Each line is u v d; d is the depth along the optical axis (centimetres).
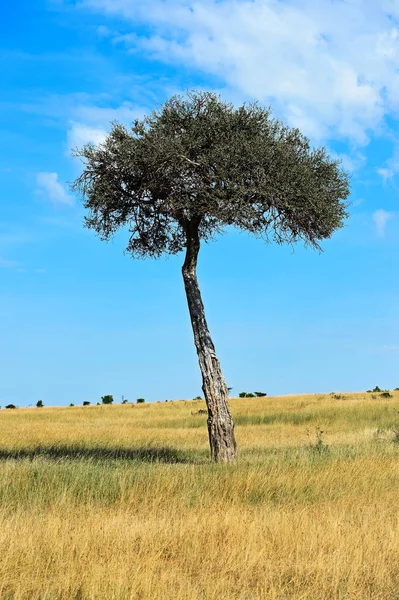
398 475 1354
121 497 1099
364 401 4112
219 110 1823
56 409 5256
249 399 5159
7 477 1205
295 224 1877
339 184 1955
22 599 622
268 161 1772
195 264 1861
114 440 2400
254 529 855
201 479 1240
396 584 683
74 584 643
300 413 3556
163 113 1845
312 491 1192
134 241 2041
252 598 625
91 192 1870
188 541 816
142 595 617
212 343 1808
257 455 1783
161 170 1758
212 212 1727
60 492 1137
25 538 801
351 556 750
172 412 4425
